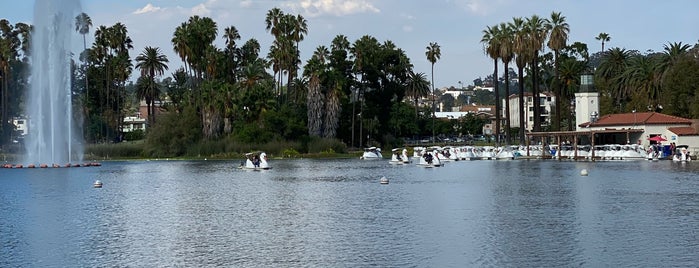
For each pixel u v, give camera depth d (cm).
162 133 14875
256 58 17975
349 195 6006
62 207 5372
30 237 3938
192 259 3312
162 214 4862
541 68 19200
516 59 13362
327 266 3136
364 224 4259
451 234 3856
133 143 15588
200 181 7969
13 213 5012
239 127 15088
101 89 18112
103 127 17825
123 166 11712
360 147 16688
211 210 5056
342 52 16962
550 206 5003
